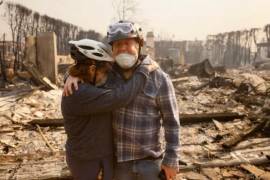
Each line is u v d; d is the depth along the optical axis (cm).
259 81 1452
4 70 1844
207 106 1125
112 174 233
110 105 212
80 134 221
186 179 470
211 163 521
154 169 234
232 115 860
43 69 1672
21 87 1542
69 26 4438
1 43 2820
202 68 2355
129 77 222
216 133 735
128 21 222
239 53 6134
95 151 222
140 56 230
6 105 1066
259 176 478
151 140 231
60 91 1425
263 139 656
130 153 230
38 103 1108
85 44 215
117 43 216
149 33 2994
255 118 845
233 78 1655
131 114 224
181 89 1645
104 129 224
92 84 218
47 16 3603
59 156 577
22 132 755
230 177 479
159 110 234
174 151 229
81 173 227
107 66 223
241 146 611
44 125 814
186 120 840
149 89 222
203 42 6819
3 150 626
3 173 486
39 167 508
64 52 4341
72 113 217
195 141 666
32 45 1664
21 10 2955
